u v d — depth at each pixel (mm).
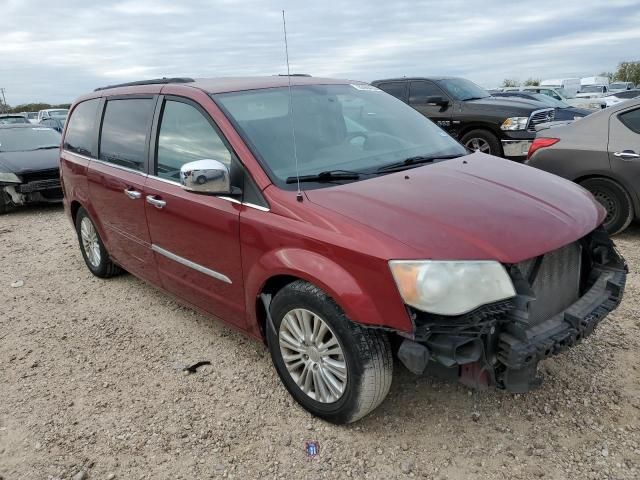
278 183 2924
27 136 10320
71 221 5453
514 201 2770
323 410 2830
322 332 2721
